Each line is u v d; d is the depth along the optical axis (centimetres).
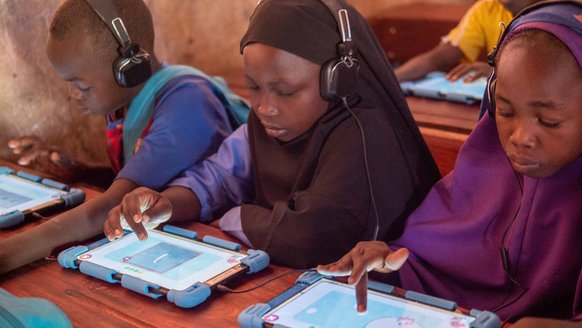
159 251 125
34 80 193
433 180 147
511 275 118
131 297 113
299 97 126
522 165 103
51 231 133
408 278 124
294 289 108
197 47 238
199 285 110
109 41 150
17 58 188
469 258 123
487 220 122
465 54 246
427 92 217
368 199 130
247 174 155
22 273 125
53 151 179
